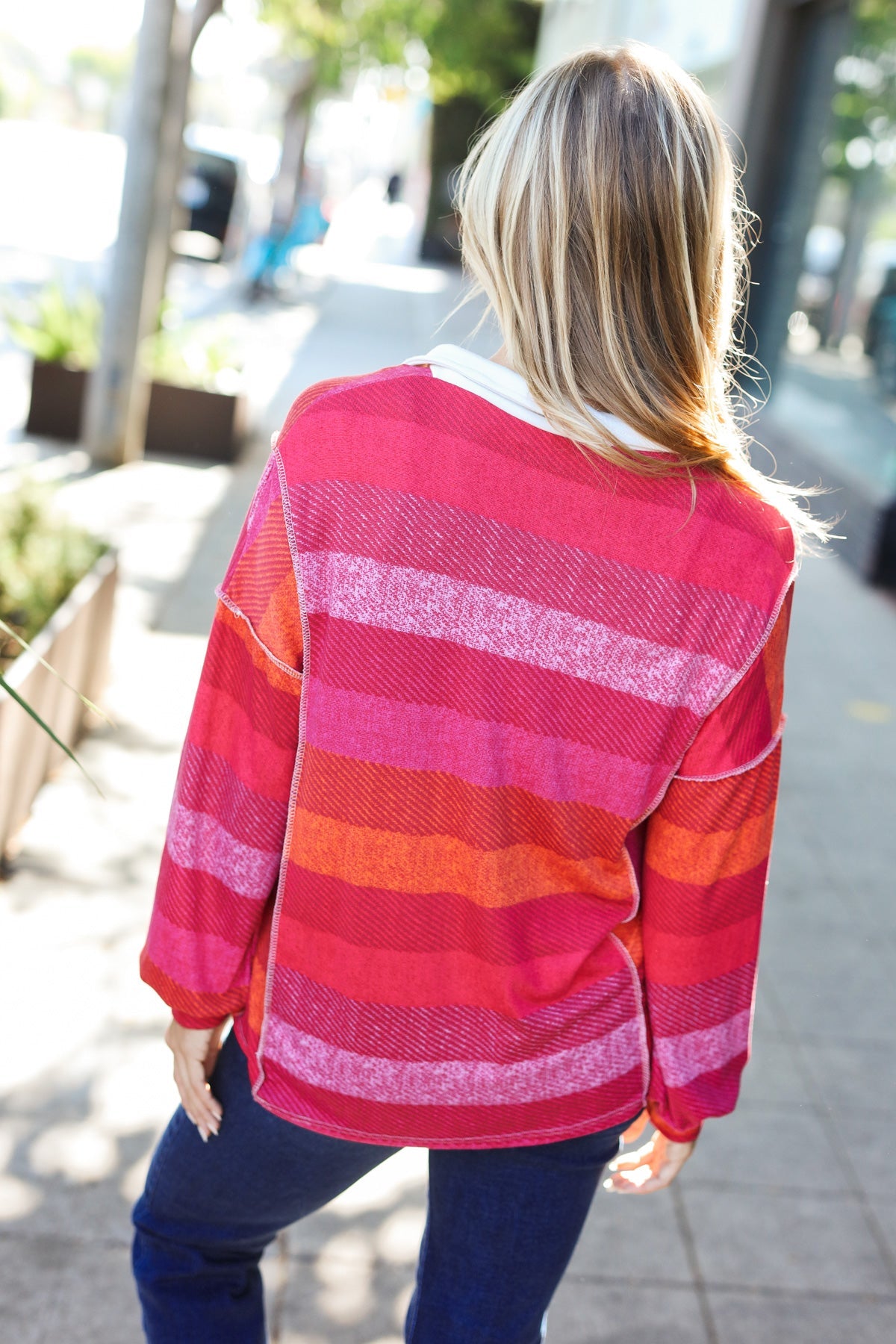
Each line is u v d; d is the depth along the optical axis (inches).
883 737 218.1
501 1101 50.9
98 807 149.9
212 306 636.1
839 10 384.8
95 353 333.4
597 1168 53.9
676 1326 88.6
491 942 49.0
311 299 735.1
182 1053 54.7
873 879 165.5
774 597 47.2
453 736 47.2
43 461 310.8
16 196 898.7
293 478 46.6
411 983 49.9
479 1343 53.4
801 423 389.4
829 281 380.8
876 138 350.3
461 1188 53.2
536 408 46.8
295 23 641.0
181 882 51.2
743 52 428.1
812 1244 98.3
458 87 917.8
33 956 120.6
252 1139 53.9
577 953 50.2
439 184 1180.5
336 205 1224.2
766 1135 111.3
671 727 47.4
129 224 304.5
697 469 47.8
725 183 47.8
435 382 47.3
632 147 45.6
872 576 314.3
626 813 48.3
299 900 50.1
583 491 46.3
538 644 46.6
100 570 169.5
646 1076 52.6
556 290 45.8
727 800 49.0
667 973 51.6
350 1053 50.8
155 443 335.9
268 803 49.7
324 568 46.5
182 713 180.2
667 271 46.3
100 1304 84.0
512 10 1020.5
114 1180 94.7
